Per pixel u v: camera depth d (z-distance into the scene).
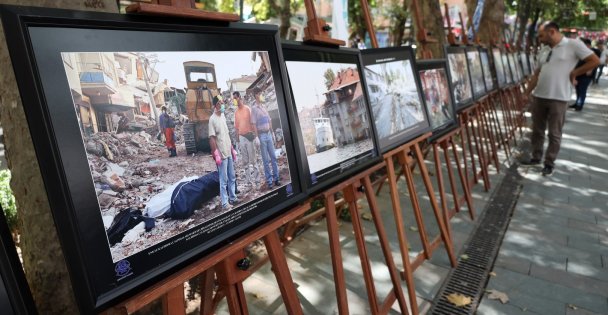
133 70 0.90
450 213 3.59
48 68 0.76
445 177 5.04
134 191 0.90
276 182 1.32
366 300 2.44
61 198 0.76
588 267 2.84
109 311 0.87
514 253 3.05
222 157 1.12
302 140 1.49
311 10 1.66
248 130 1.22
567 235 3.36
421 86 2.74
